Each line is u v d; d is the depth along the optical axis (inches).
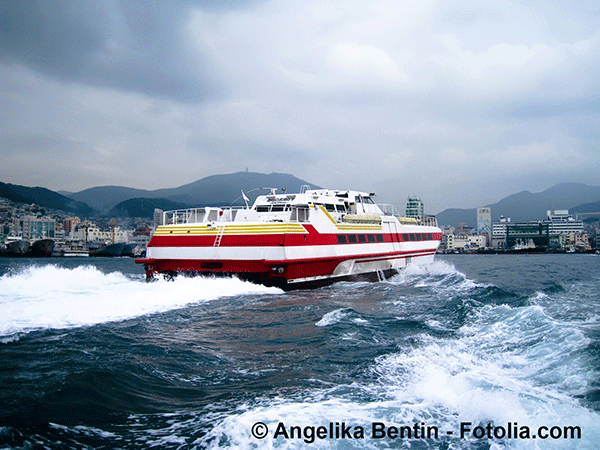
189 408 324.2
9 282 1001.5
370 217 1429.6
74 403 323.3
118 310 738.2
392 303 883.4
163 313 737.0
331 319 670.5
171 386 371.9
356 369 418.3
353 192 1504.7
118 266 3521.2
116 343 512.4
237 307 821.2
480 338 533.6
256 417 295.9
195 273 1157.1
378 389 358.0
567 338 473.1
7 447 253.0
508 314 647.1
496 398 312.3
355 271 1341.0
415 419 295.7
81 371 385.1
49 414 302.4
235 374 409.1
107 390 350.9
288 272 1080.8
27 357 441.4
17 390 340.8
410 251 1688.0
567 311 724.0
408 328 613.9
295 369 422.3
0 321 620.4
